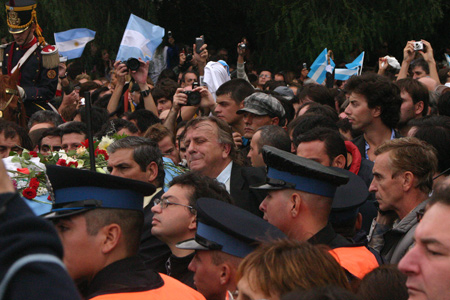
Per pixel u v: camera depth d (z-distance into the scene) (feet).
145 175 13.60
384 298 7.58
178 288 8.71
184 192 11.48
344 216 10.93
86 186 8.56
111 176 8.48
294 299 5.88
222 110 19.51
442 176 12.57
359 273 9.25
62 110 26.84
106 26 43.75
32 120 22.85
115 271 8.46
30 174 13.65
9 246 4.31
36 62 27.99
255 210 14.32
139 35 25.77
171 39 43.47
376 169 11.64
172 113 20.47
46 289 4.27
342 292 5.88
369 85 16.63
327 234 10.03
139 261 8.75
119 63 25.68
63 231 8.51
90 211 8.49
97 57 44.80
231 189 14.70
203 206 9.45
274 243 7.09
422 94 18.58
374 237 12.75
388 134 16.99
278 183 10.15
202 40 26.99
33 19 28.12
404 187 11.37
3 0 41.14
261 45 47.37
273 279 6.66
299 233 10.06
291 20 43.42
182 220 11.36
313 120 15.66
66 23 41.37
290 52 44.27
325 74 30.81
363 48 43.91
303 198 10.04
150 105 24.89
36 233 4.39
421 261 6.45
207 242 9.22
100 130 21.56
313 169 9.93
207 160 14.87
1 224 4.40
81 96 31.24
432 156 11.47
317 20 42.11
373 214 13.92
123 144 13.64
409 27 43.47
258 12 45.85
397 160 11.37
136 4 45.39
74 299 4.36
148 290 8.27
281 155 10.13
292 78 39.96
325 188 10.05
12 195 4.50
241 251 9.09
